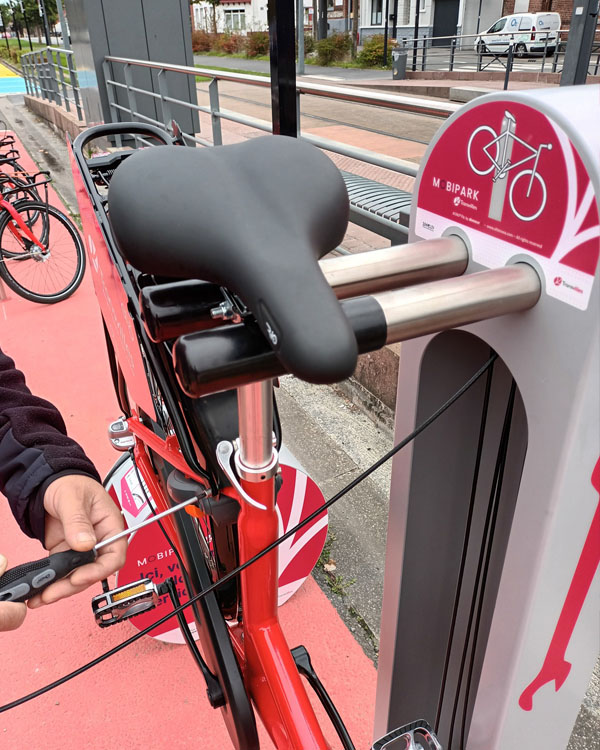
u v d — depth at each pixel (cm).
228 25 4422
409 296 56
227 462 77
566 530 67
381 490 224
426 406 87
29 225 401
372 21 2872
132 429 122
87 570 74
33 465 82
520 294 60
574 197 55
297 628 173
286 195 50
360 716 150
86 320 377
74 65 837
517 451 84
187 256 49
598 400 60
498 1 2603
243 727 93
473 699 104
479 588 96
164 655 166
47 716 152
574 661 81
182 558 113
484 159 64
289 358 42
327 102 1223
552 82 1453
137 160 52
